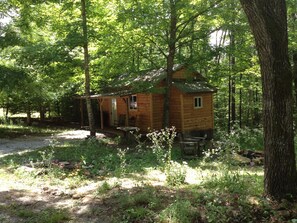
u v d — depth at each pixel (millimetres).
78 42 16359
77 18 18422
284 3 5801
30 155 13781
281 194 6012
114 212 6289
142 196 6727
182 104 19859
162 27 16688
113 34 16484
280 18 5723
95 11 17156
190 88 20000
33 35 21578
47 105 32500
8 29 19906
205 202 6254
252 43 19031
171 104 20547
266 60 5855
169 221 5520
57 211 6508
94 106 27984
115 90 22625
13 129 25531
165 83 20031
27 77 19906
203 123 21141
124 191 7438
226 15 15930
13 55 19156
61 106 32000
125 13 15555
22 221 6129
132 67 18297
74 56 18906
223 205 5957
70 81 22438
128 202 6535
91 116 18312
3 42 19453
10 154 14500
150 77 19922
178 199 6445
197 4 15992
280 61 5797
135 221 5777
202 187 7523
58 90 25812
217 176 8266
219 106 32875
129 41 17031
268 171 6168
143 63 23328
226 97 31312
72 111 30625
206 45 17125
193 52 17703
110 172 10180
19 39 20016
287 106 5934
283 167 6016
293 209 5629
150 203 6375
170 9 16047
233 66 19672
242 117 30828
